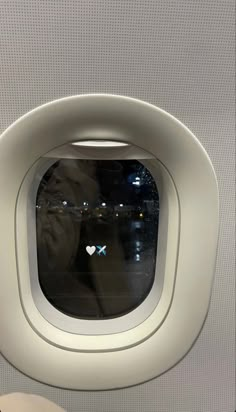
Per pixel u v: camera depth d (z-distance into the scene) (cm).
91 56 76
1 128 79
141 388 97
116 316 99
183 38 77
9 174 82
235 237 89
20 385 94
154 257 96
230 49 78
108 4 74
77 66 77
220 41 78
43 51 76
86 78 77
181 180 85
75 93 78
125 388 96
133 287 98
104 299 98
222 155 84
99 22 75
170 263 91
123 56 77
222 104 81
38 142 81
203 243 87
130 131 81
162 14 75
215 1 75
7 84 77
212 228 86
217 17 76
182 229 88
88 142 83
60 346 93
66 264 95
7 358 92
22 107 78
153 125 80
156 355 94
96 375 94
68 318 98
